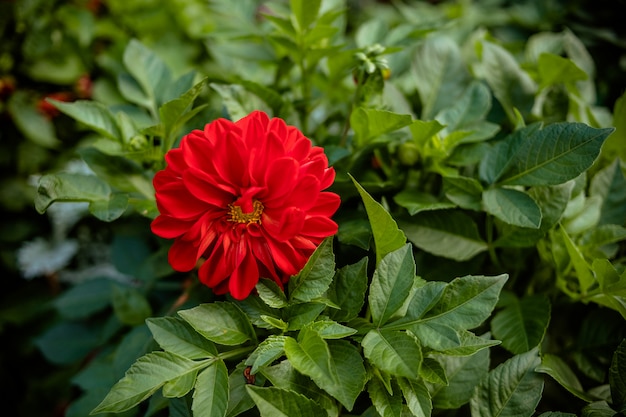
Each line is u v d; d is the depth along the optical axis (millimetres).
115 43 705
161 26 705
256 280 362
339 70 496
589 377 428
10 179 700
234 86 441
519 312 419
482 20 683
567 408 428
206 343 363
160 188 355
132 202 430
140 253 554
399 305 353
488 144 453
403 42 509
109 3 709
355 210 442
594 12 651
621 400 375
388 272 360
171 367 352
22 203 686
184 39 699
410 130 434
